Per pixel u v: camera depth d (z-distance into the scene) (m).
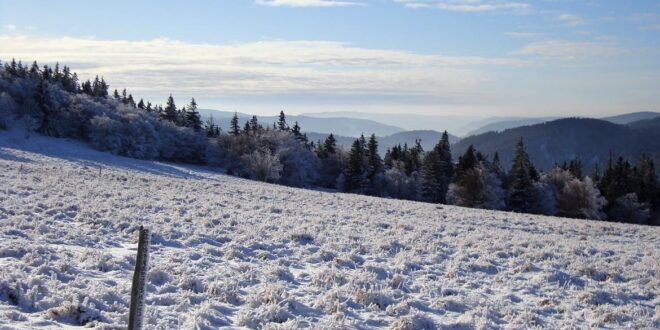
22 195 21.69
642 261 17.52
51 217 17.00
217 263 13.23
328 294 10.82
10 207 17.78
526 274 14.87
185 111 127.12
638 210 80.62
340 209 30.38
